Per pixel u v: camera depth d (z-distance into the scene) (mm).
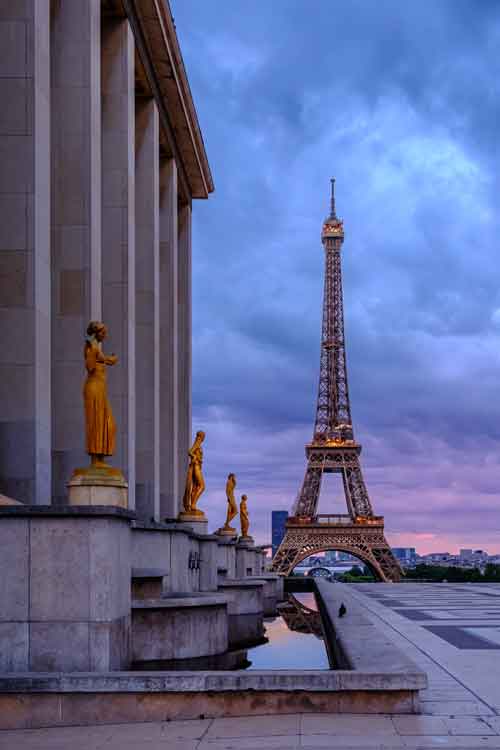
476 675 28344
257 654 48656
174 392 76750
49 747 19984
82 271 45875
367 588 108250
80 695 22672
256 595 68500
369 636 33125
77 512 26547
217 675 22719
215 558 60312
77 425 45500
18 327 37375
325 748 19109
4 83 38531
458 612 57156
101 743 20250
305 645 53281
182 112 76812
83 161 46438
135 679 22625
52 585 26547
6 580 26578
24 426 36938
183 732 21062
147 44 65500
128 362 53969
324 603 61031
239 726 21453
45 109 39906
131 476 53562
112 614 26828
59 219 46219
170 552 47250
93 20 47844
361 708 22609
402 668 23250
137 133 68688
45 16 40281
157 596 39812
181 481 90500
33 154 38250
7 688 22609
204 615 40969
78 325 45750
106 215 55406
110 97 56406
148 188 68000
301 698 22688
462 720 21656
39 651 26375
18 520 26703
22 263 37719
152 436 63812
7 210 38031
